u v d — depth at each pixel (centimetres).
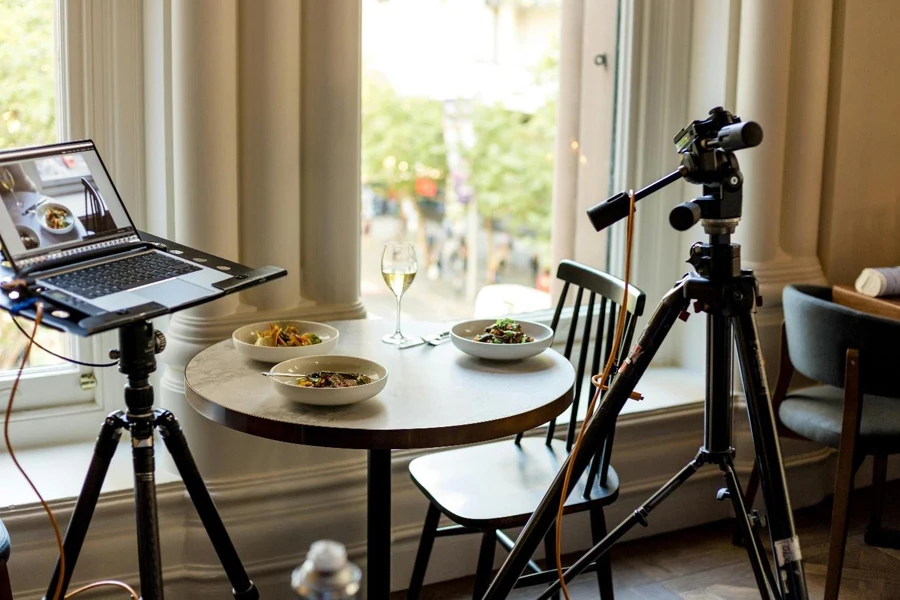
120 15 245
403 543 269
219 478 245
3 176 163
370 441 169
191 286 170
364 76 304
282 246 248
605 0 327
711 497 317
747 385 170
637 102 325
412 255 221
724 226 165
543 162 337
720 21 313
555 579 211
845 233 332
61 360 259
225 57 233
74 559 169
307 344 213
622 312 174
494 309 344
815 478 327
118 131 250
